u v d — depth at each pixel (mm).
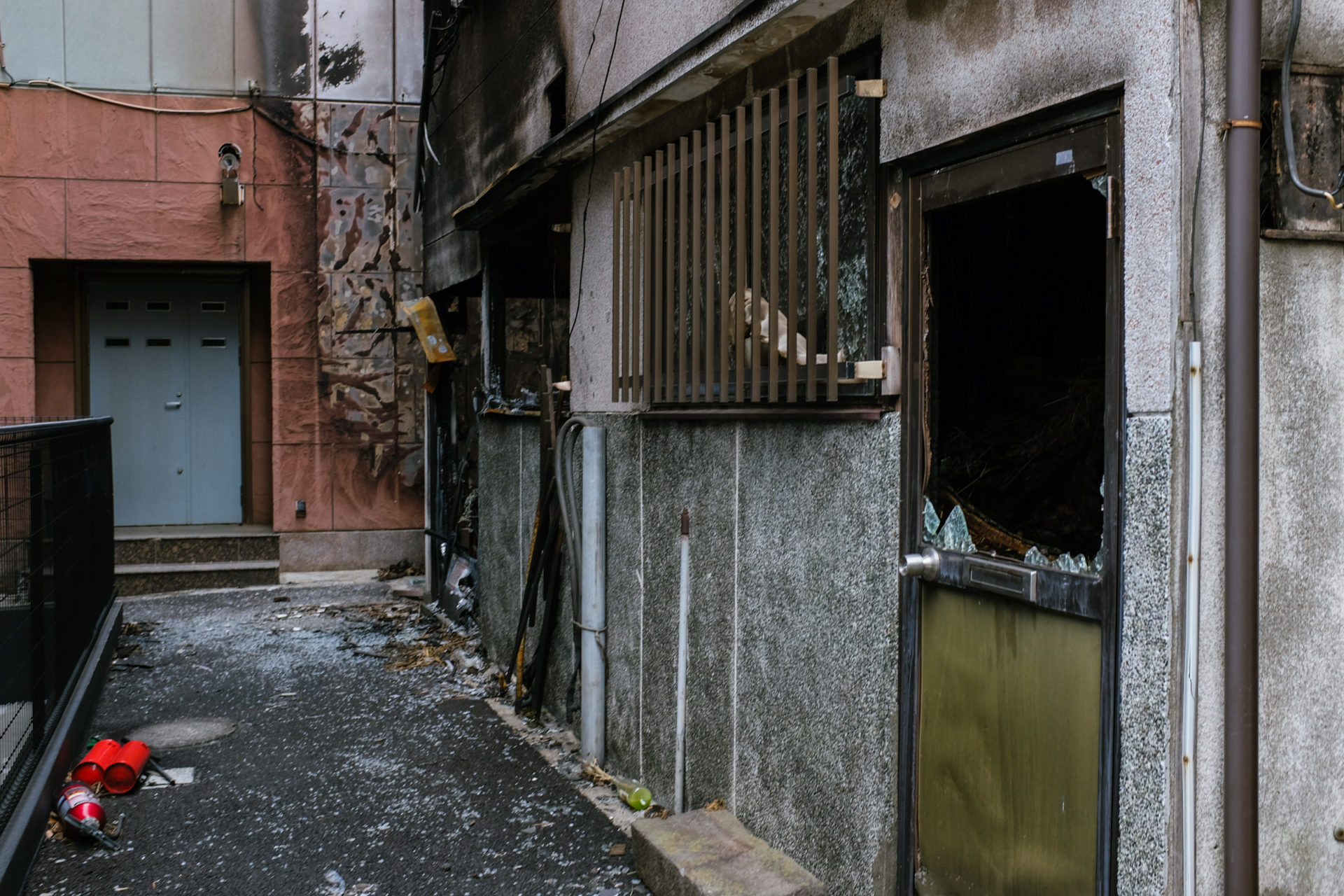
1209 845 1959
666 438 4152
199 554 9703
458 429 8508
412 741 5152
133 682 6297
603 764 4770
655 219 3896
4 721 3682
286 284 9805
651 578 4297
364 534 10055
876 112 2836
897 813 2873
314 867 3695
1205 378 1949
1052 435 3074
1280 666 2037
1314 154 2041
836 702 3062
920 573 2697
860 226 2891
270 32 9672
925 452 2738
